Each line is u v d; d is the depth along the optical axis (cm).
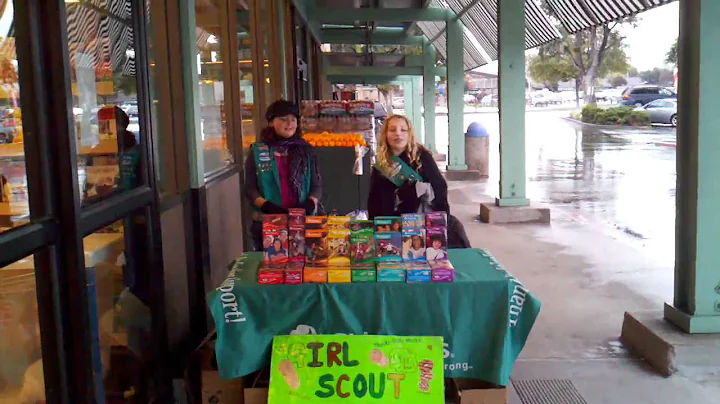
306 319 294
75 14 234
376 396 282
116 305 263
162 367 296
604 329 445
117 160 264
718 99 373
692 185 381
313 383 283
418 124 2488
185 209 376
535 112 5194
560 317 471
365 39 1811
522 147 852
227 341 291
